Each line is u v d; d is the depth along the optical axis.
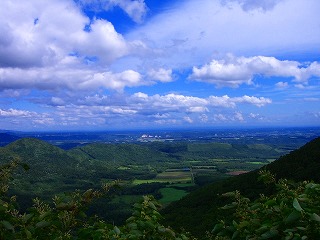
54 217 3.72
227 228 4.02
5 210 3.42
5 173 3.70
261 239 3.58
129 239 3.71
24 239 3.34
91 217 3.93
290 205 3.78
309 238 3.41
